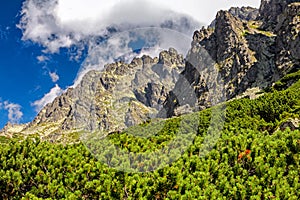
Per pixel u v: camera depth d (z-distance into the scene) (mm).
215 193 13414
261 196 14148
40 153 16562
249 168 16219
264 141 18062
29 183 15133
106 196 13578
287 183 15078
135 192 13438
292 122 25984
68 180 14570
